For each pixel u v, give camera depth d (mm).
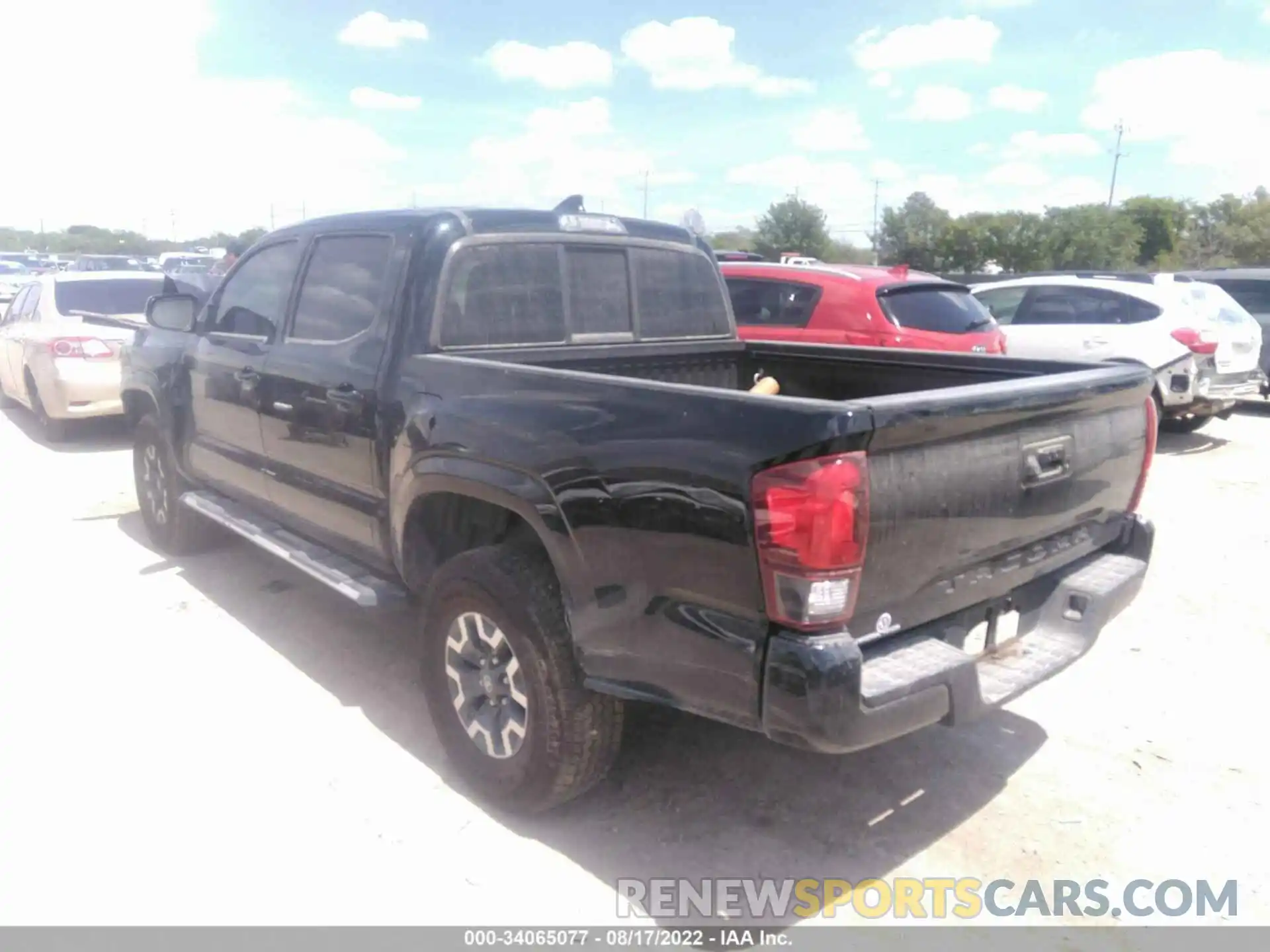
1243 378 10734
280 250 4867
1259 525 7328
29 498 7824
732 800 3650
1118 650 4996
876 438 2596
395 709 4281
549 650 3225
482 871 3213
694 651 2861
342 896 3070
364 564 4336
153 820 3434
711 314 5070
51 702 4285
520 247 4188
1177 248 56188
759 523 2635
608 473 3002
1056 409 3154
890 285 8508
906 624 2947
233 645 4918
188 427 5598
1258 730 4188
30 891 3061
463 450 3471
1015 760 3951
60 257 47875
